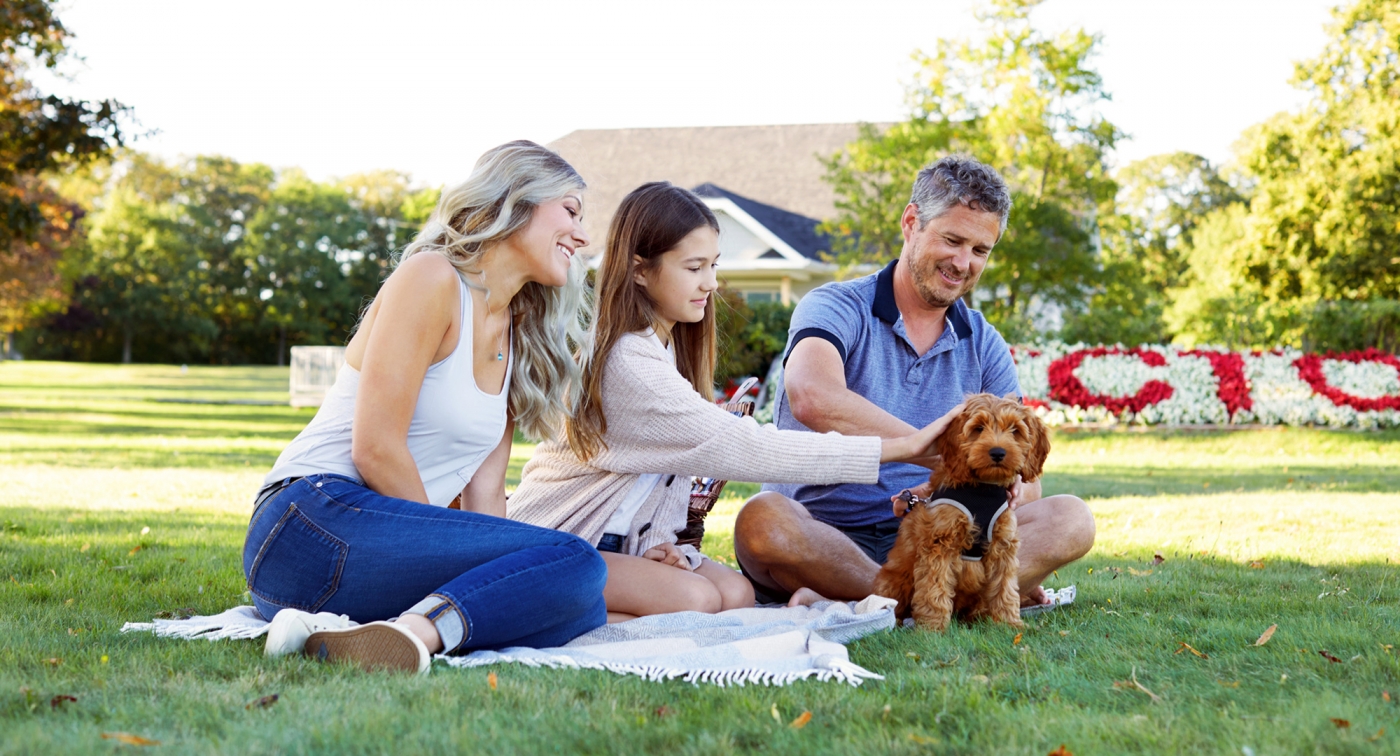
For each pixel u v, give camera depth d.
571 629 2.63
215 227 57.16
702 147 26.44
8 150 15.04
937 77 17.39
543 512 3.10
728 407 3.36
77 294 51.59
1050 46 16.59
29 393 23.98
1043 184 17.19
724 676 2.29
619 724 1.90
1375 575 4.03
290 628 2.33
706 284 3.03
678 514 3.19
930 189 3.34
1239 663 2.52
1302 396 12.64
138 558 4.20
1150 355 12.91
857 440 2.90
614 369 2.91
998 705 2.08
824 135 26.09
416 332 2.54
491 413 2.77
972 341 3.63
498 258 2.71
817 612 3.03
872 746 1.80
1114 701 2.18
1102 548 5.03
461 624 2.33
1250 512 6.41
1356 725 1.96
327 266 56.25
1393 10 22.50
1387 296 23.06
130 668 2.23
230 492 7.26
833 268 21.41
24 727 1.76
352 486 2.54
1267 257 24.66
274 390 27.77
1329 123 24.02
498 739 1.78
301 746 1.71
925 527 2.97
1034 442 3.07
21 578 3.68
